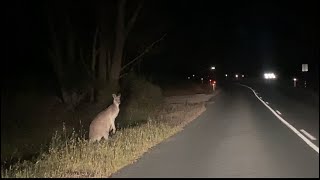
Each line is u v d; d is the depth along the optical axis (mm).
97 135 12797
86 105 25797
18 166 10750
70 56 26875
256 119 22375
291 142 14398
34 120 22297
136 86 27797
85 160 10336
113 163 10344
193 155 12039
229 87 69250
